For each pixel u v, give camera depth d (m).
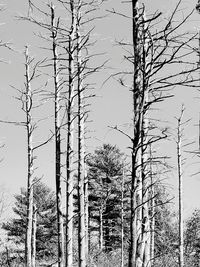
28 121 14.78
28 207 15.14
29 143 14.96
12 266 17.84
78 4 12.29
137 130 4.84
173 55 4.57
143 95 4.78
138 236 5.54
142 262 5.11
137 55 4.94
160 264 21.23
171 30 4.58
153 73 4.71
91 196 32.84
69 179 11.79
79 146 13.50
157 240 23.38
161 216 25.50
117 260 24.17
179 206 20.19
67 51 12.21
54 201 36.00
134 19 5.04
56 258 24.73
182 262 19.89
